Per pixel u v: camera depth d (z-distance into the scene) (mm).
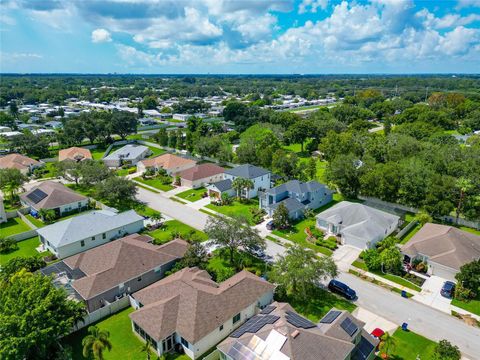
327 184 80812
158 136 128750
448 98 189750
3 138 126688
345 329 31109
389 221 58406
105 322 38219
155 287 39312
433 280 45781
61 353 31531
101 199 75250
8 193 77188
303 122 120125
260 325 31234
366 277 46375
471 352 33750
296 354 26922
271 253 52625
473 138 106312
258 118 156000
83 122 123875
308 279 39594
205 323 33750
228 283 39781
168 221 64250
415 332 36375
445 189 62688
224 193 73562
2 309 32125
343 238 55688
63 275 45219
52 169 93500
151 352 33875
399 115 156250
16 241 56906
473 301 41344
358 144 97312
